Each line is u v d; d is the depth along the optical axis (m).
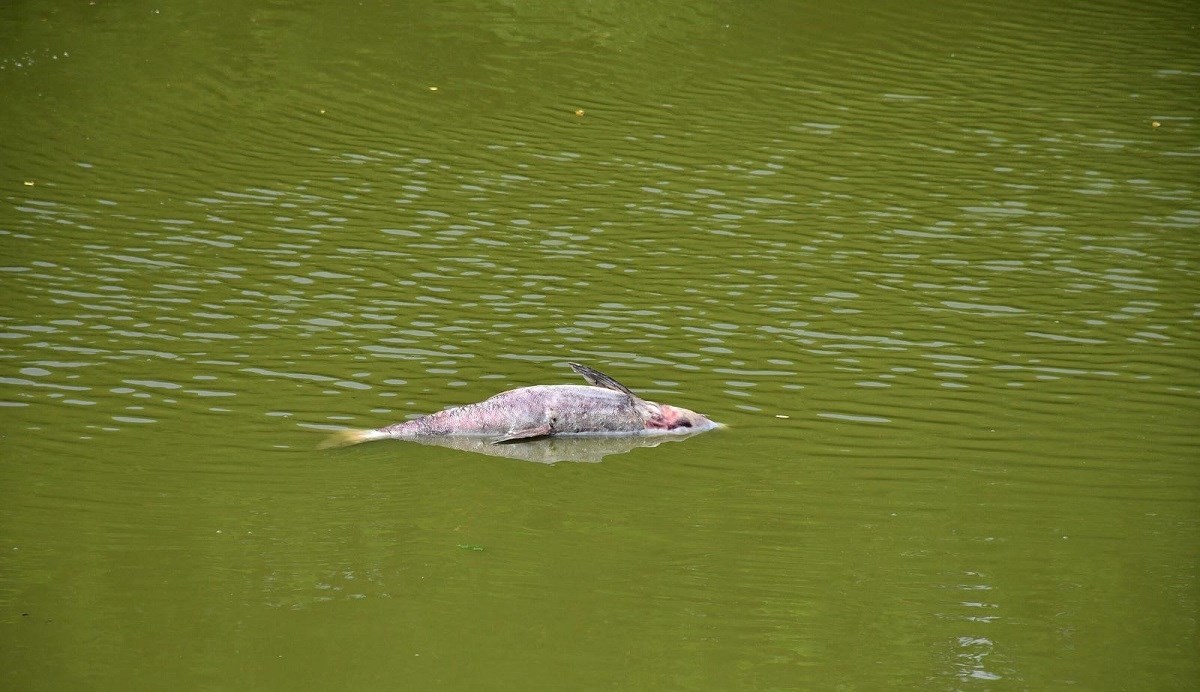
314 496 34.97
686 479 36.53
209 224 52.81
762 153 62.16
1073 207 57.25
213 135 61.88
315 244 51.44
